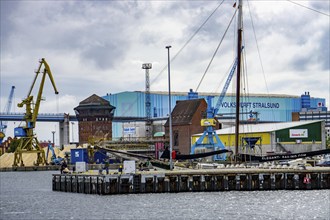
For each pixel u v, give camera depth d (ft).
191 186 386.32
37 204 366.63
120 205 329.93
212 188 389.19
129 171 381.60
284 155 458.50
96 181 386.11
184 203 333.42
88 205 337.93
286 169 406.62
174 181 384.88
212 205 325.01
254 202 336.29
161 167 447.83
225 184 389.60
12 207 360.28
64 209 329.72
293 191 391.65
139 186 380.17
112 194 378.53
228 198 353.92
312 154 456.86
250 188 392.88
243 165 453.17
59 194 424.05
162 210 308.60
